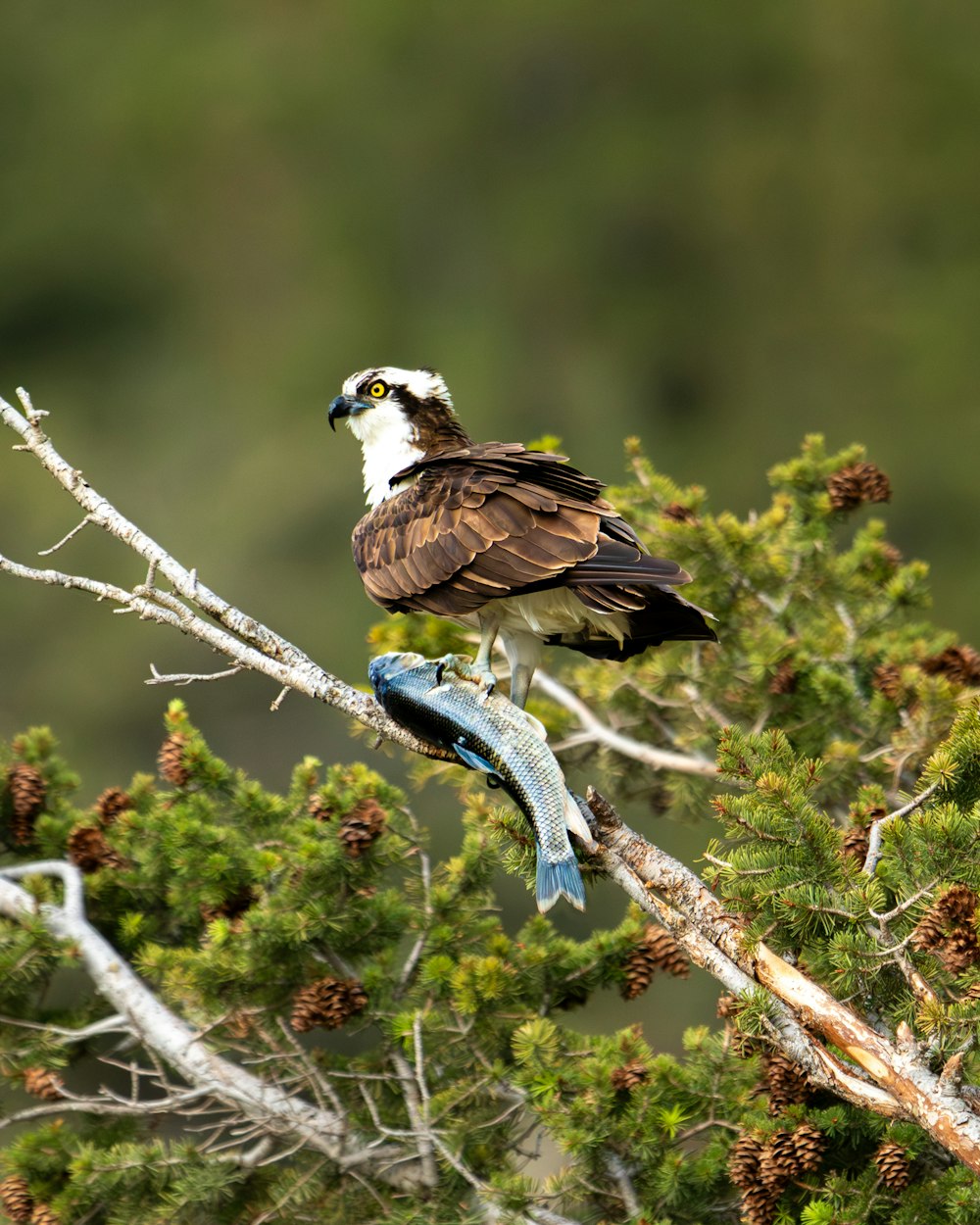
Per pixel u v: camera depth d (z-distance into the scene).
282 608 35.91
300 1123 9.32
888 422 41.56
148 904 10.60
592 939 9.83
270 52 47.34
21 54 48.06
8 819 10.86
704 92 45.94
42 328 45.88
